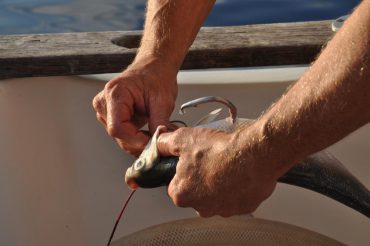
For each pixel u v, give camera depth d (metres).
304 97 1.39
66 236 2.59
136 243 2.25
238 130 1.56
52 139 2.53
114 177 2.53
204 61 2.54
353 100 1.32
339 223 2.48
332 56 1.34
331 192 1.74
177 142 1.64
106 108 2.01
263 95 2.45
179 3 2.12
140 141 1.94
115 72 2.52
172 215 2.54
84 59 2.49
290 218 2.50
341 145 2.41
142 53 2.13
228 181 1.55
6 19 4.53
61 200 2.56
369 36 1.27
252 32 2.66
